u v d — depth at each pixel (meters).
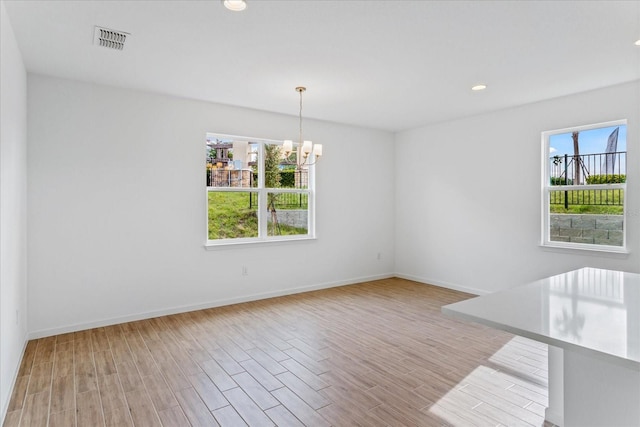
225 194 4.68
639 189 3.66
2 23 2.23
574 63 3.21
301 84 3.75
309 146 3.98
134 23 2.51
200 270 4.36
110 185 3.79
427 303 4.63
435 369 2.79
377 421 2.13
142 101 3.97
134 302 3.94
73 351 3.13
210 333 3.57
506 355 3.04
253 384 2.57
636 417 1.17
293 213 5.25
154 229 4.05
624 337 1.16
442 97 4.21
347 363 2.90
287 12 2.36
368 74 3.46
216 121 4.46
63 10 2.34
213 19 2.45
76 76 3.50
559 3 2.25
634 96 3.68
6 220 2.38
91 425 2.11
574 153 4.22
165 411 2.25
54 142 3.50
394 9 2.32
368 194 5.94
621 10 2.32
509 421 2.12
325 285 5.46
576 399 1.29
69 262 3.59
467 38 2.73
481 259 5.02
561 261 4.25
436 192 5.59
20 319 3.00
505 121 4.73
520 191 4.59
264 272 4.88
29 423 2.13
